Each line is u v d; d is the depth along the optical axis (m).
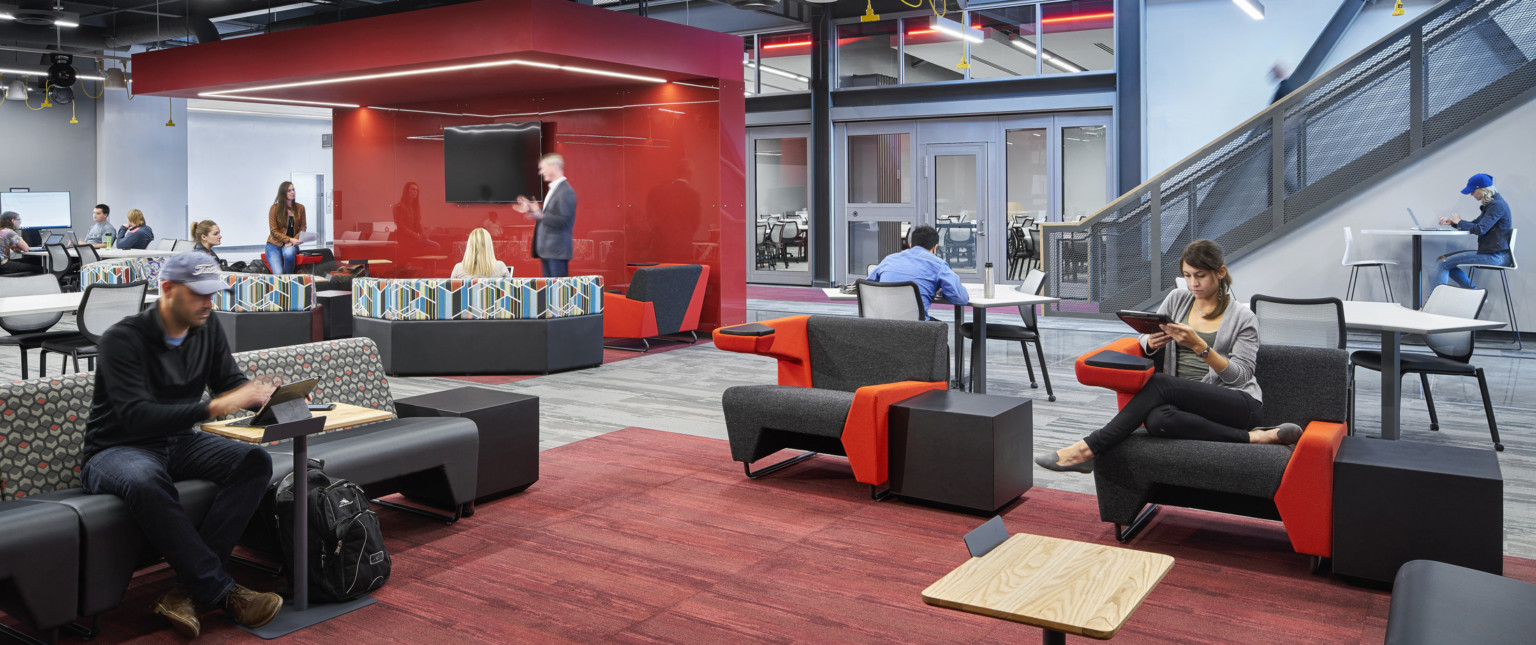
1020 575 2.10
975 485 4.17
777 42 14.70
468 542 3.93
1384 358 5.10
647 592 3.41
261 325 8.14
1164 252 10.25
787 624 3.14
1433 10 8.75
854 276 14.32
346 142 12.49
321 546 3.29
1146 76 12.38
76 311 6.30
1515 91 8.53
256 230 21.89
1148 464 3.73
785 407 4.60
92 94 16.75
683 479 4.84
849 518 4.22
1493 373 7.46
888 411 4.40
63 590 2.87
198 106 19.80
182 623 3.04
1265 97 11.87
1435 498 3.21
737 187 10.09
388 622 3.18
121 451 3.15
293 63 9.58
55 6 12.01
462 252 11.68
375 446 3.76
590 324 8.18
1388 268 9.12
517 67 8.95
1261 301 5.10
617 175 10.50
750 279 15.37
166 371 3.24
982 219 13.30
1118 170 12.28
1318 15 11.50
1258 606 3.24
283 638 3.06
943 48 13.45
